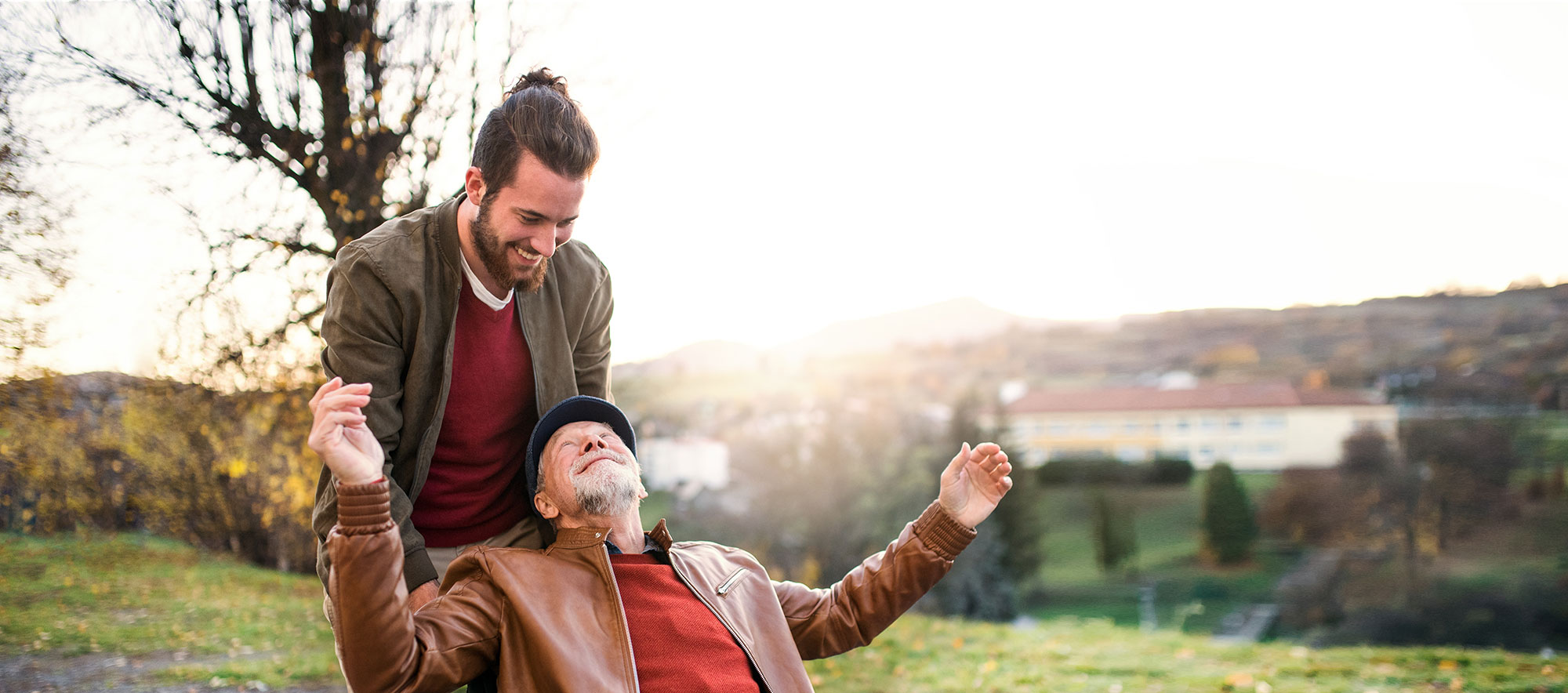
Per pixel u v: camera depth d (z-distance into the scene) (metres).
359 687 1.84
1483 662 6.96
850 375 40.06
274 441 8.18
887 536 28.47
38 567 7.32
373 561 1.77
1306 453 42.41
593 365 2.65
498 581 2.11
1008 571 30.02
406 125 6.93
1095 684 6.38
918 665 6.86
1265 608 34.59
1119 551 39.81
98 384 7.67
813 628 2.47
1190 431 49.28
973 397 30.80
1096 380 57.41
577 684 1.99
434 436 2.27
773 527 28.61
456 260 2.23
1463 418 38.00
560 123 2.03
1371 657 7.28
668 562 2.35
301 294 7.27
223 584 7.59
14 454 7.80
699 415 30.06
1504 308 43.22
